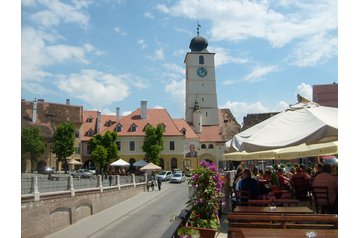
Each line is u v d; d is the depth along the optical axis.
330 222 7.63
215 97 100.69
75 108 88.56
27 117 79.50
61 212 20.75
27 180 17.41
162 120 85.56
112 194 31.17
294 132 7.36
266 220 7.88
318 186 12.12
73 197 22.41
